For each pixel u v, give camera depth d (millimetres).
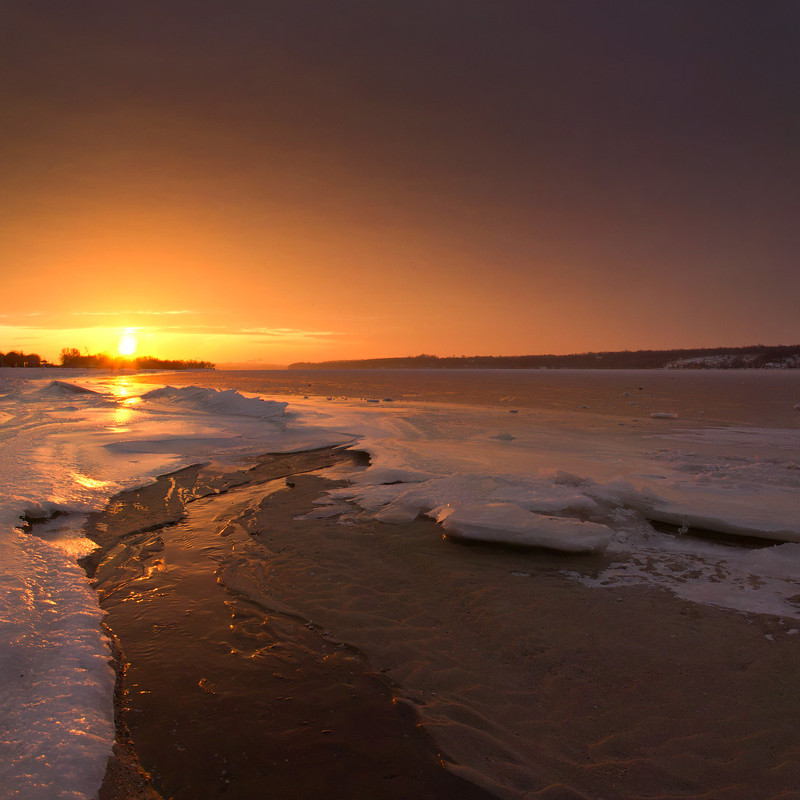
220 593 5188
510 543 6266
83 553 5941
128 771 2910
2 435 12477
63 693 3426
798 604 4859
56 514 7113
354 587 5340
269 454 12109
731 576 5508
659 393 46000
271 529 7031
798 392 47375
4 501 6953
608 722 3355
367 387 53000
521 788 2832
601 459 11336
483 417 21328
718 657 4027
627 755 3072
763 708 3439
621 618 4652
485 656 4129
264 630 4496
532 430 16969
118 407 19453
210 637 4367
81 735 3078
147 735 3207
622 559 5980
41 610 4492
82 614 4516
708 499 7570
